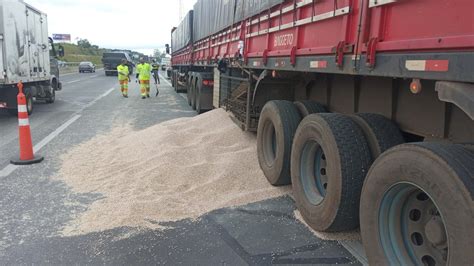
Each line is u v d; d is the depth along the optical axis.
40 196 5.47
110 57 47.91
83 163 7.06
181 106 16.25
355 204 3.82
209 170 6.20
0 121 12.05
